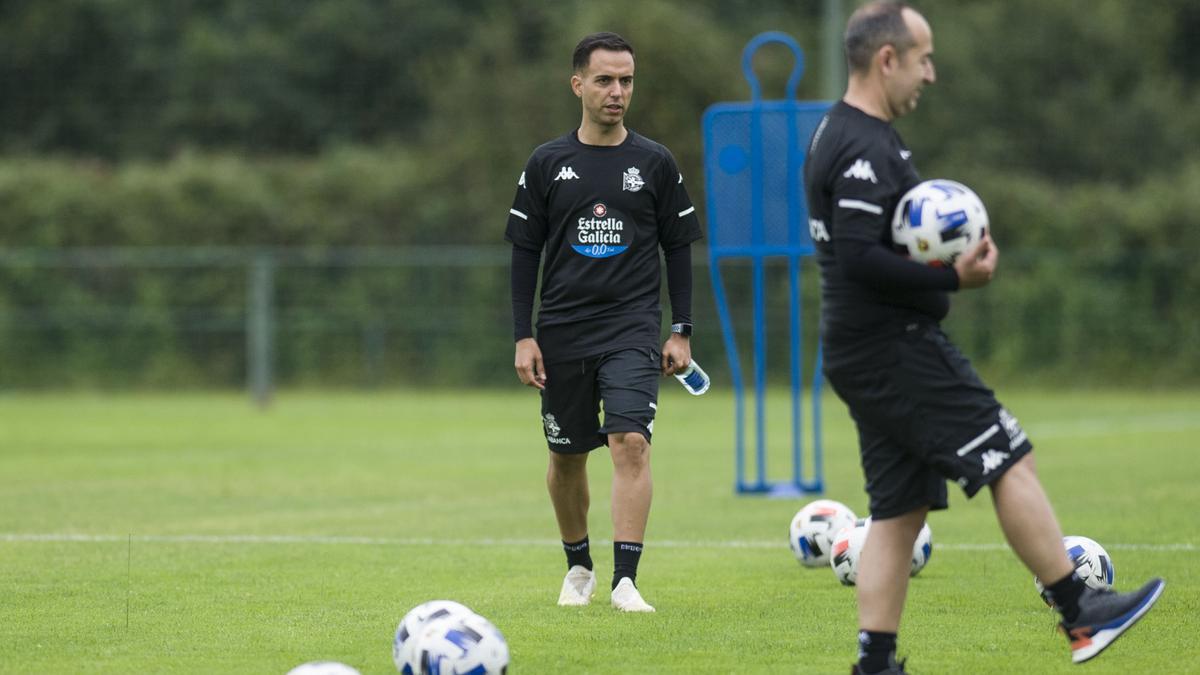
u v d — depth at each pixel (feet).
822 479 166.20
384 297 363.35
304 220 390.83
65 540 112.47
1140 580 90.58
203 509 135.54
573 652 70.08
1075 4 472.44
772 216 153.07
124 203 389.80
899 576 59.67
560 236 82.43
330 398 344.90
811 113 152.35
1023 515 57.11
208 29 483.51
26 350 362.53
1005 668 66.33
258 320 314.14
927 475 59.47
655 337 82.79
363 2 486.38
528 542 112.37
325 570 97.55
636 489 81.71
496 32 428.97
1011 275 361.71
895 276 56.39
